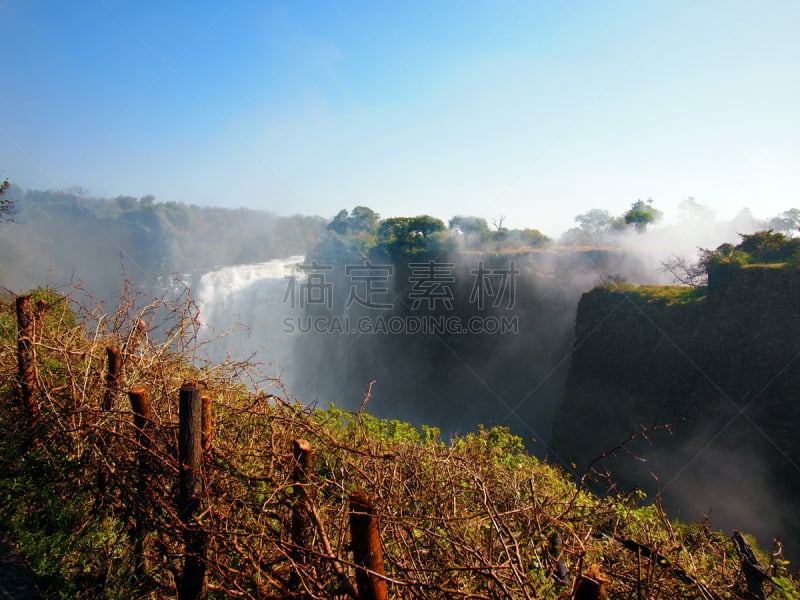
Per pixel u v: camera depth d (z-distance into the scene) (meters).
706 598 3.18
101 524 3.47
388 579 2.37
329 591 2.66
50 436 3.79
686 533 4.65
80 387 4.18
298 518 2.92
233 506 3.05
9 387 4.94
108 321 5.09
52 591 3.08
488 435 8.14
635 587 3.35
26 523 3.62
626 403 29.98
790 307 22.97
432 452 4.51
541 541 3.56
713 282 27.34
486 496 3.38
